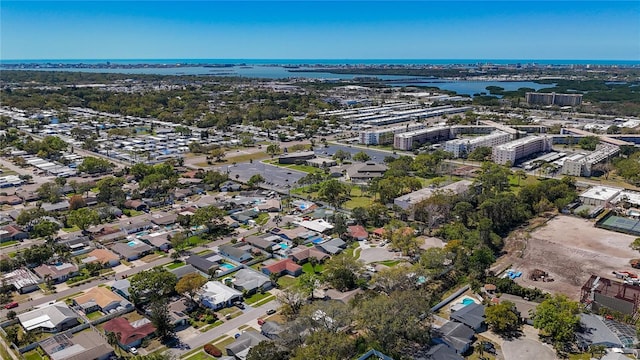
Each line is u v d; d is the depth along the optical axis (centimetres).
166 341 9969
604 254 14350
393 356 9150
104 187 19000
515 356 9431
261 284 12288
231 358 9206
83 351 9206
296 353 8738
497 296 11769
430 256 12625
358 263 12512
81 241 14962
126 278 12794
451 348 9475
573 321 9631
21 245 14850
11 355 9394
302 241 15388
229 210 18300
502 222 16538
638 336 9581
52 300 11675
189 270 13062
